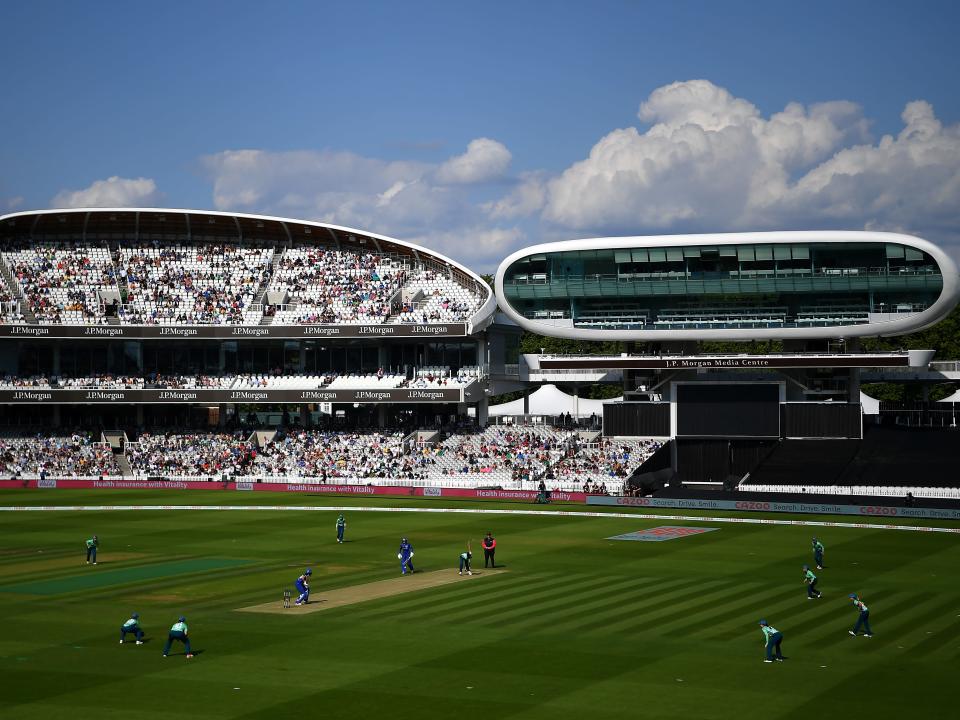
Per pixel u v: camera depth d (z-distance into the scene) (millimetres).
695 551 66000
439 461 106875
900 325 98500
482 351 118125
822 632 43219
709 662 38688
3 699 34469
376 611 47812
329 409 127750
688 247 100188
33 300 118438
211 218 124812
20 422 124062
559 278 103375
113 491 104062
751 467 102938
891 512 84000
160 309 118562
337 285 121688
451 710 33281
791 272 99000
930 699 34156
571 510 89062
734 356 101125
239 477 108062
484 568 59812
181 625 40094
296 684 36125
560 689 35469
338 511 88750
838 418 100812
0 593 52656
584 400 130500
